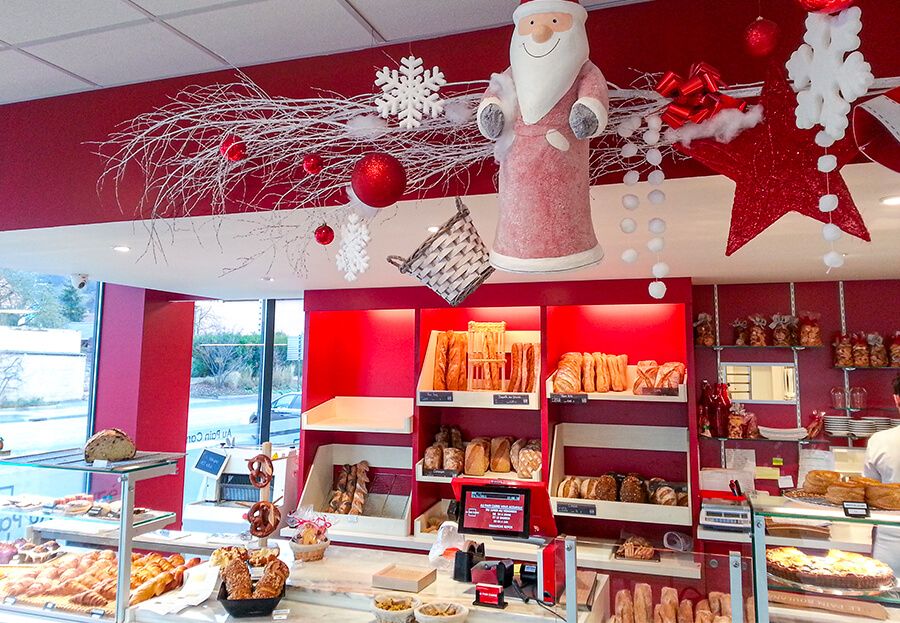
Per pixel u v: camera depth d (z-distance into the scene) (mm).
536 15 1196
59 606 2352
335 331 4602
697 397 3830
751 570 1858
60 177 2707
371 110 2031
